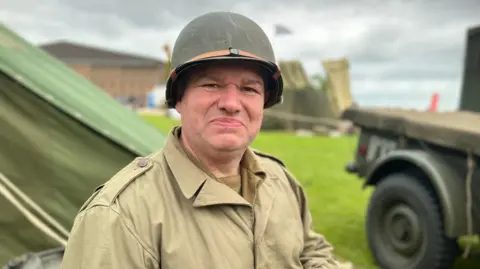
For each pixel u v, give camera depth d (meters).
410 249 3.57
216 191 1.27
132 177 1.26
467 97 5.22
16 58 3.36
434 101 6.36
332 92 16.14
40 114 2.77
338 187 7.02
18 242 2.67
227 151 1.28
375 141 4.36
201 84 1.25
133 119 4.45
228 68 1.25
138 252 1.17
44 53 4.65
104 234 1.15
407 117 3.87
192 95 1.27
